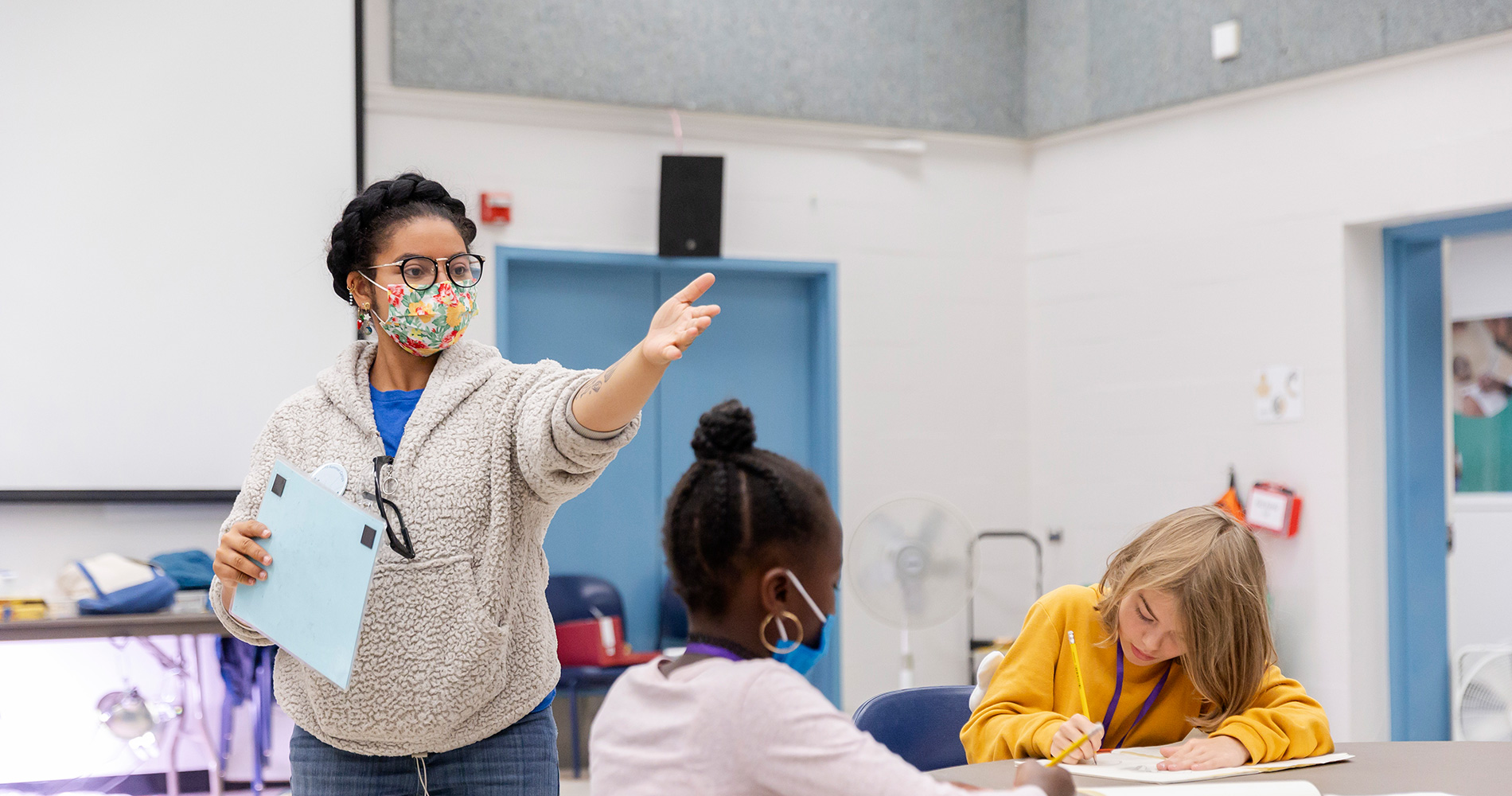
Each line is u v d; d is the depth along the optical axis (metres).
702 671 1.02
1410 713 3.67
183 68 3.48
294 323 3.54
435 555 1.43
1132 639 1.62
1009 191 4.71
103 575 3.13
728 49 4.30
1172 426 4.16
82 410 3.34
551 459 1.42
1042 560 4.64
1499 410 4.20
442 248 1.54
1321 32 3.70
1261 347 3.89
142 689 3.50
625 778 1.02
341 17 3.63
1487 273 4.20
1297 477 3.77
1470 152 3.42
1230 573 1.58
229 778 3.54
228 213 3.50
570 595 4.12
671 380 4.42
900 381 4.54
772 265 4.39
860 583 2.17
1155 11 4.16
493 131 4.07
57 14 3.37
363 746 1.45
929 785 0.94
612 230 4.20
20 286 3.30
